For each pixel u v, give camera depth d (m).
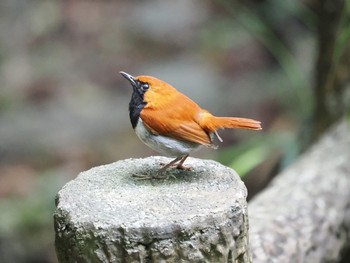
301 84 10.57
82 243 3.72
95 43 20.66
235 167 7.94
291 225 5.37
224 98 17.34
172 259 3.66
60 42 20.67
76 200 3.96
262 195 5.98
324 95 8.54
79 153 15.36
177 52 20.31
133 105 4.25
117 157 15.12
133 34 21.06
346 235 6.23
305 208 5.71
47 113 17.33
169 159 4.64
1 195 13.62
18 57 19.83
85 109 17.48
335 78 8.41
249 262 4.16
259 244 5.00
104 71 19.38
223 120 4.24
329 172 6.45
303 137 8.71
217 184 4.14
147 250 3.65
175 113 4.14
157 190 4.08
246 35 20.14
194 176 4.30
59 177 14.20
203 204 3.84
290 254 5.09
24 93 18.23
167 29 21.33
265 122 15.59
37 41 20.61
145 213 3.76
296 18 16.14
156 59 20.00
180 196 3.97
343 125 7.58
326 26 8.38
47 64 19.58
